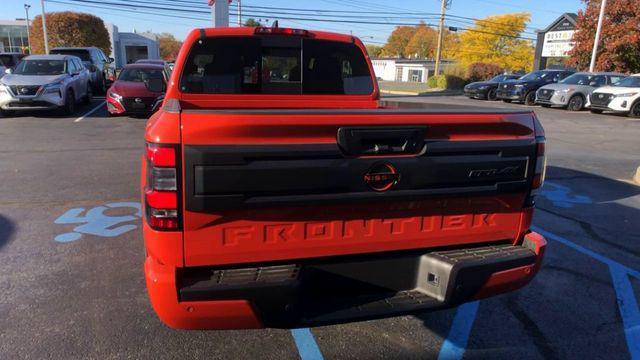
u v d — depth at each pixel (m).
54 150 9.53
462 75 39.03
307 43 4.41
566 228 5.64
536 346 3.27
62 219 5.56
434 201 2.76
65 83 14.23
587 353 3.20
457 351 3.19
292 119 2.38
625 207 6.53
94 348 3.09
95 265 4.34
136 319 3.45
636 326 3.55
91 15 54.44
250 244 2.49
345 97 4.63
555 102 20.28
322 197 2.48
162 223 2.35
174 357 3.03
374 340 3.29
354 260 2.73
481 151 2.77
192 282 2.39
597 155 10.48
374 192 2.56
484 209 2.91
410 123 2.59
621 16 25.41
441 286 2.75
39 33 52.97
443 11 41.88
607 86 18.38
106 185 7.05
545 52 36.31
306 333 3.35
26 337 3.19
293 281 2.41
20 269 4.23
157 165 2.29
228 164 2.31
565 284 4.20
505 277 2.83
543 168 3.01
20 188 6.83
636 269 4.53
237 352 3.10
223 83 4.25
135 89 13.66
